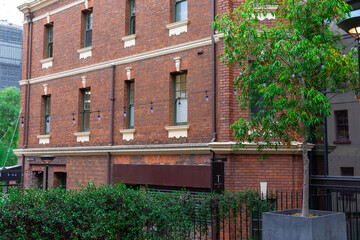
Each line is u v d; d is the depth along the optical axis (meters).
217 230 9.06
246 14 8.19
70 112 15.88
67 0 16.50
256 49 8.01
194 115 12.08
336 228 7.41
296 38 7.43
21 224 5.66
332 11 7.64
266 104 7.87
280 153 10.80
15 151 17.70
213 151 11.23
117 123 14.17
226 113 11.05
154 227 7.70
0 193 6.24
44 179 16.36
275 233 7.50
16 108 46.34
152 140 13.09
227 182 10.93
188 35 12.50
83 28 15.99
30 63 17.98
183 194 8.62
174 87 12.99
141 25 13.86
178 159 12.34
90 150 14.66
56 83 16.64
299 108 7.42
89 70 15.25
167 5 13.13
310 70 7.72
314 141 10.90
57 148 15.83
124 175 13.67
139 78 13.71
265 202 9.62
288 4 8.02
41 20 17.70
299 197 10.72
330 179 10.45
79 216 6.44
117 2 14.63
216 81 11.61
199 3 12.33
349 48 10.31
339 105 10.45
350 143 10.23
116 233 6.92
